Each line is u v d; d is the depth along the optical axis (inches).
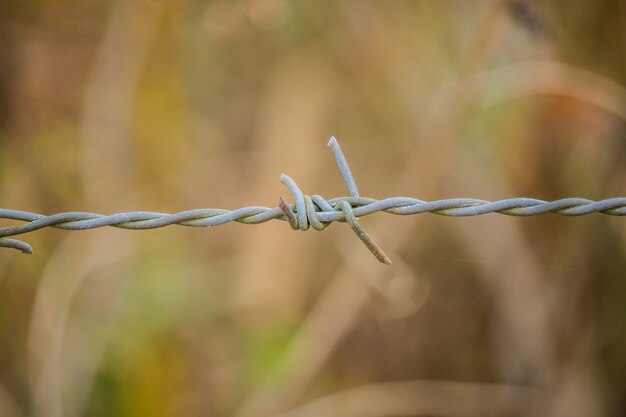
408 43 172.6
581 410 167.0
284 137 179.9
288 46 188.2
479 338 173.5
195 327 169.6
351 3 177.2
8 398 161.6
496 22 152.3
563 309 167.8
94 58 171.5
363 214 78.4
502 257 163.3
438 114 157.4
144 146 173.8
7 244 79.5
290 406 163.8
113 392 160.7
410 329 176.2
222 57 190.2
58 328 152.5
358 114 183.2
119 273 163.5
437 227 173.5
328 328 162.1
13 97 171.3
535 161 167.9
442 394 168.9
